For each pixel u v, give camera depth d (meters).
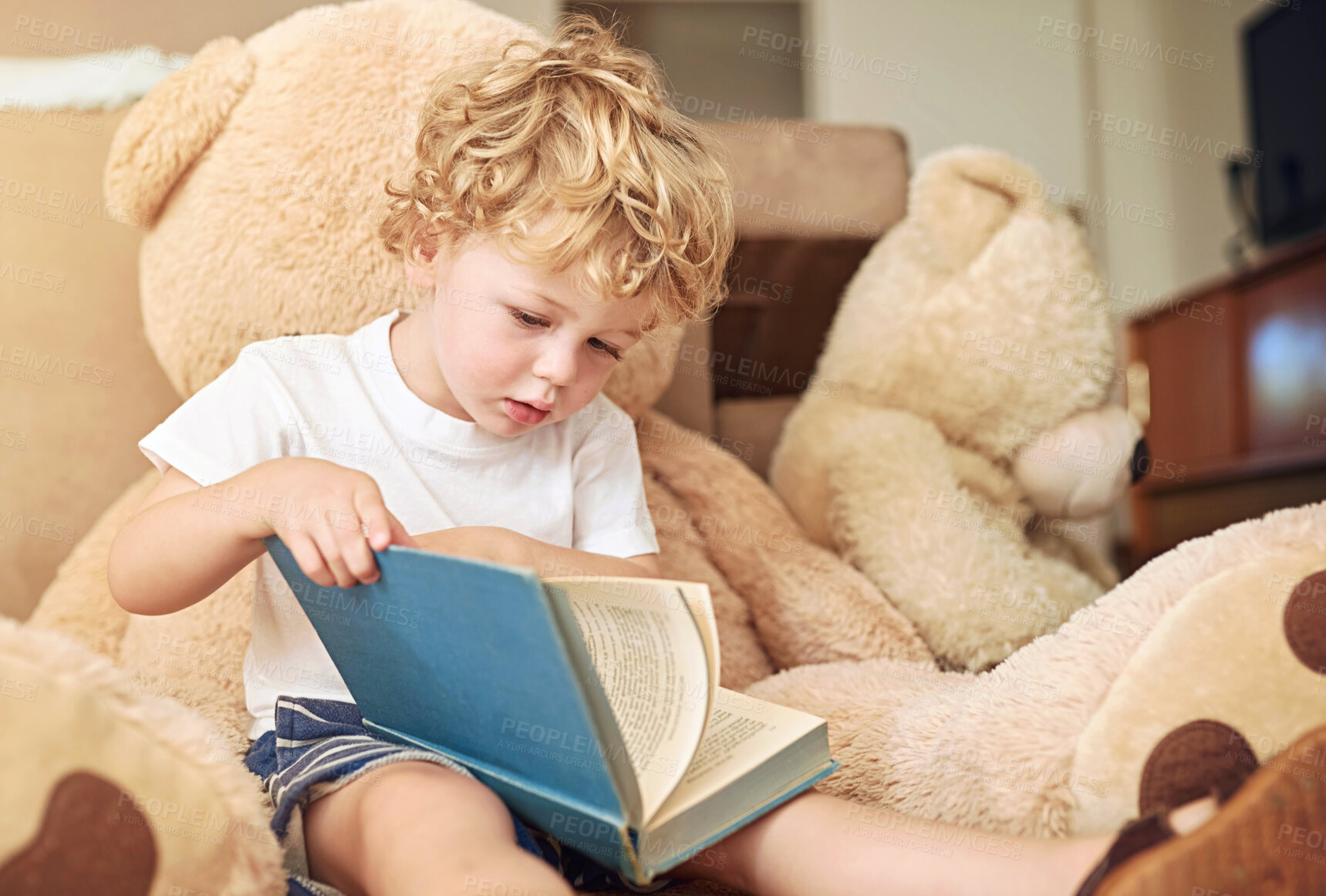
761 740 0.62
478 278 0.73
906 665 0.89
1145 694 0.61
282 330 0.93
